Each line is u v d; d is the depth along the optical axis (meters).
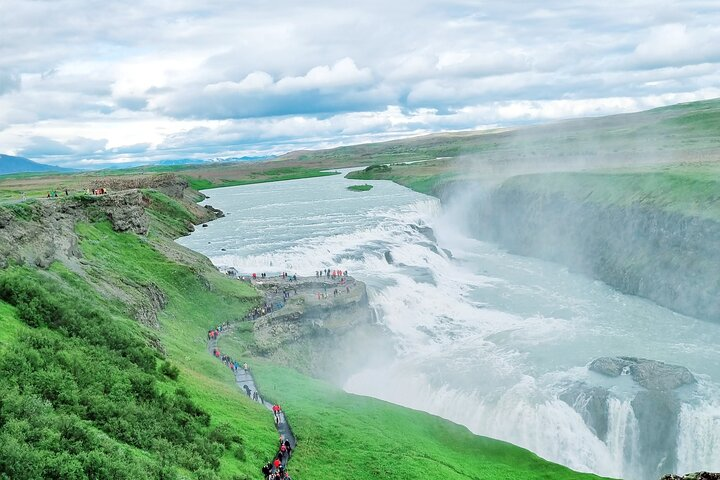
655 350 67.94
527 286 98.88
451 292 94.88
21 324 37.03
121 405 33.22
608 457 54.97
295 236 118.19
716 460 50.94
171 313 70.44
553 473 46.75
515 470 47.25
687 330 74.06
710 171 98.88
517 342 74.69
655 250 90.81
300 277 91.25
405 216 141.00
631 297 89.25
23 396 27.48
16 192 112.56
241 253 105.38
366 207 156.00
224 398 47.53
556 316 83.06
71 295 47.31
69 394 30.88
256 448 39.81
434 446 49.00
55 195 90.25
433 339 79.88
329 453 42.47
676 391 56.44
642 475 54.00
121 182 155.12
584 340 72.75
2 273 41.03
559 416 56.88
